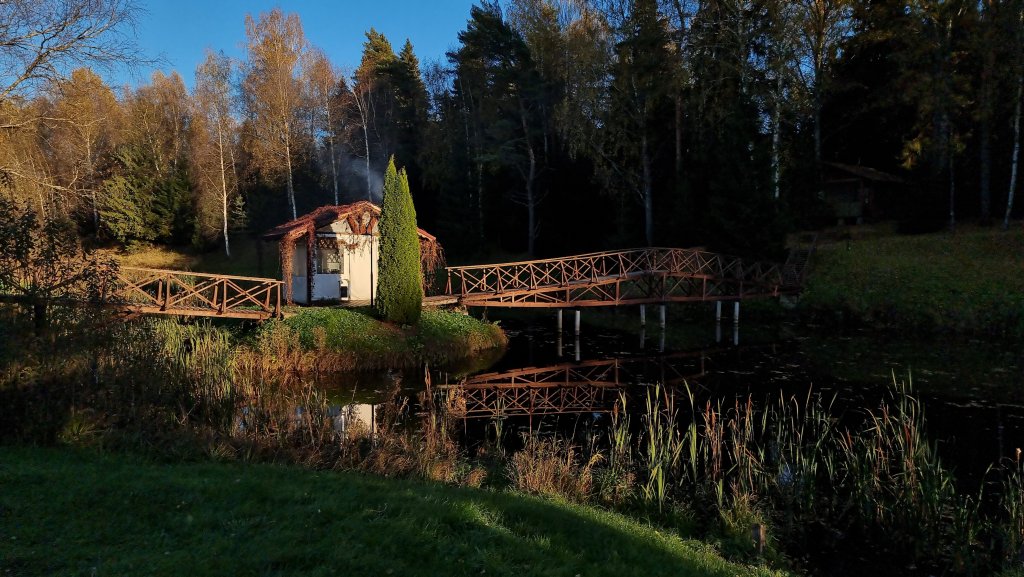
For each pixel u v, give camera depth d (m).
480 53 28.78
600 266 26.06
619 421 9.78
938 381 11.66
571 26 25.83
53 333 6.01
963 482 6.85
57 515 3.84
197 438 6.27
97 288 6.51
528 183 28.05
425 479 6.28
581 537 4.49
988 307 15.86
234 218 34.50
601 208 27.34
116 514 3.94
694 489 6.79
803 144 24.27
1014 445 8.04
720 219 20.30
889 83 24.12
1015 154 19.19
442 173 30.52
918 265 18.64
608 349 16.88
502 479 6.88
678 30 23.00
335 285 18.36
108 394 6.39
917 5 20.84
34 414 5.64
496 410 10.39
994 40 18.78
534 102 27.98
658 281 19.42
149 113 35.94
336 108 31.02
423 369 13.91
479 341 16.30
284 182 32.75
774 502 6.40
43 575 3.07
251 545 3.51
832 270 19.95
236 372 10.17
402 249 15.17
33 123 13.41
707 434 7.41
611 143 23.94
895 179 24.17
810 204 22.73
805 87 23.27
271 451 6.48
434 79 35.00
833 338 16.81
